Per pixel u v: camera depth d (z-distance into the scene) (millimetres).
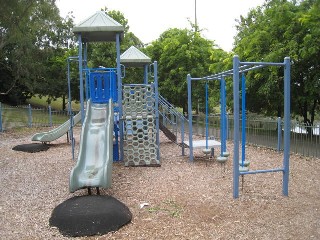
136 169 8094
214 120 14094
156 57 21281
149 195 5914
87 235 4273
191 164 8625
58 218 4621
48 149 11766
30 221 4812
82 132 7523
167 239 4129
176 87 19266
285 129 5664
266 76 11789
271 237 4141
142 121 8594
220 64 14633
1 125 17078
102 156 6902
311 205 5238
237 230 4348
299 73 11828
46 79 27906
